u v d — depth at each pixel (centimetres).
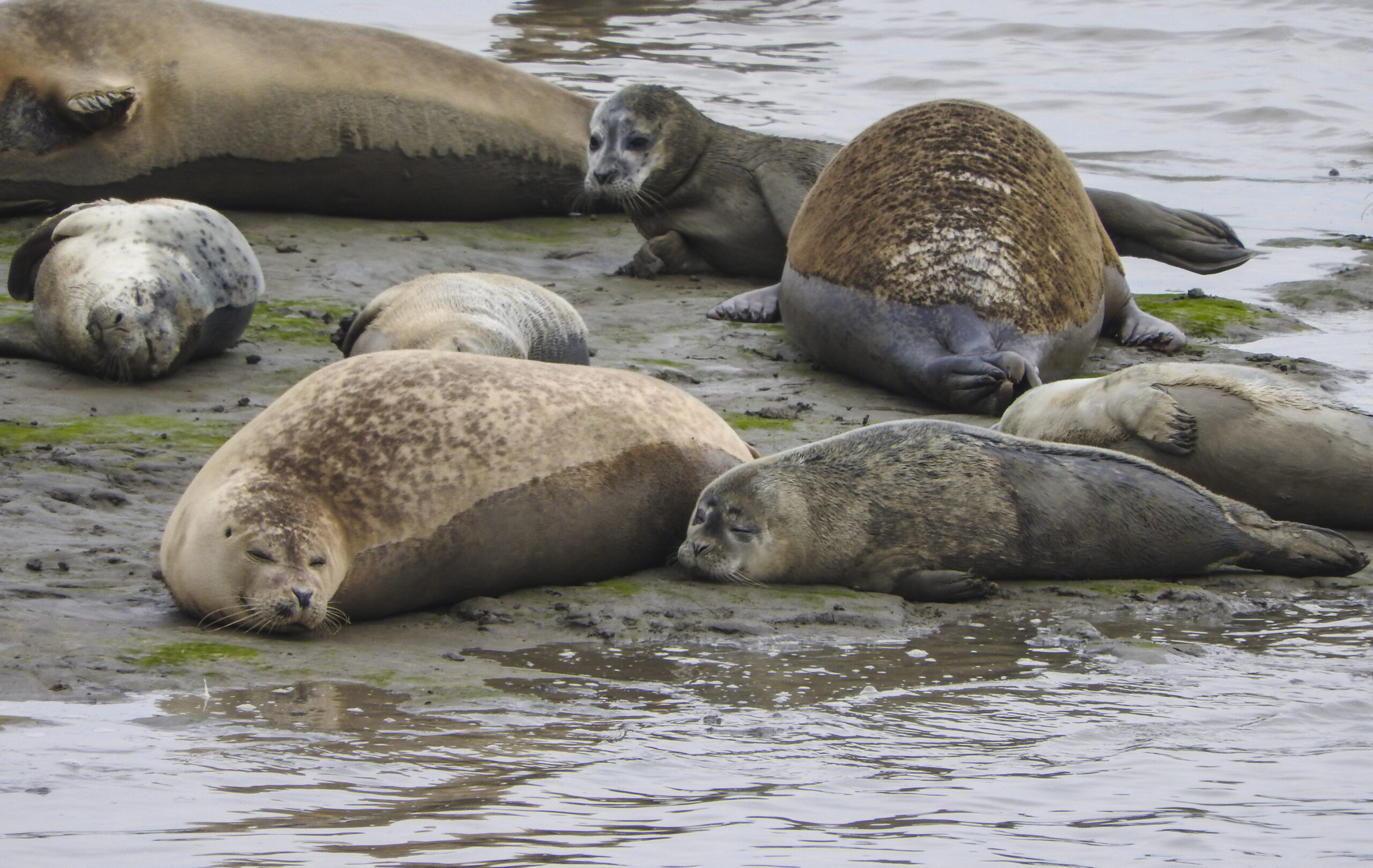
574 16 7306
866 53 6644
